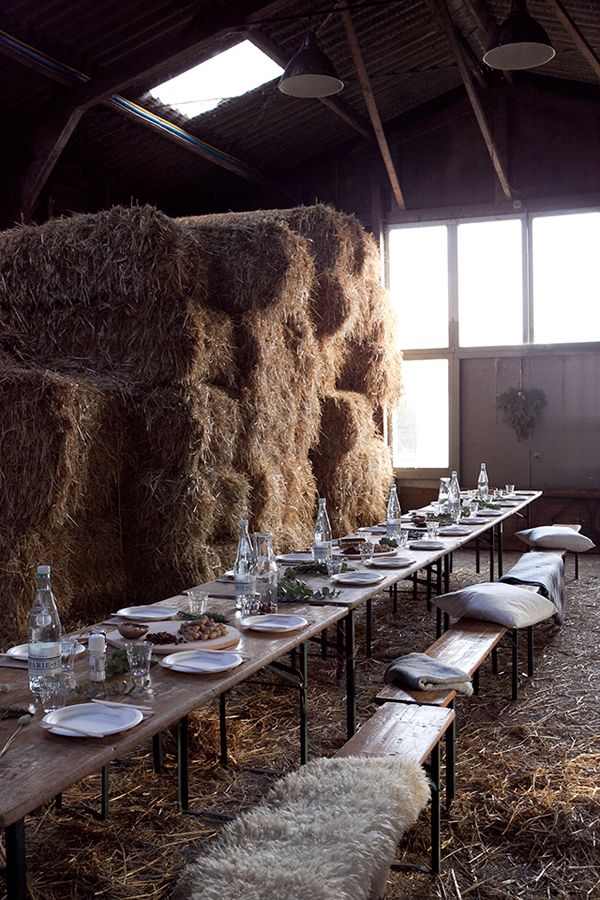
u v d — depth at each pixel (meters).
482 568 7.64
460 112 9.05
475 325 9.10
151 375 4.63
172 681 2.02
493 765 3.08
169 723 1.78
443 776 2.97
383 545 4.14
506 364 8.98
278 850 1.69
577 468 8.76
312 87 5.29
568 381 8.77
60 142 6.71
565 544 6.34
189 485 4.53
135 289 4.61
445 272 9.20
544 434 8.86
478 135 9.01
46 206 7.64
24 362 4.73
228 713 3.63
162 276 4.58
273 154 9.12
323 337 6.64
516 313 8.97
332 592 3.13
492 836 2.54
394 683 2.84
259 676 4.17
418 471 9.30
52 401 3.99
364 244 6.93
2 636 3.90
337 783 1.97
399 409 9.38
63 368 4.68
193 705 1.87
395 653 4.76
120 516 4.56
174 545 4.53
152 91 7.25
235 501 4.95
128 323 4.69
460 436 9.16
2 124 6.80
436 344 9.27
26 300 4.91
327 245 6.52
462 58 7.47
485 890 2.25
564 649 4.79
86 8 5.80
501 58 4.89
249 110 7.99
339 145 9.38
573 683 4.12
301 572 3.58
